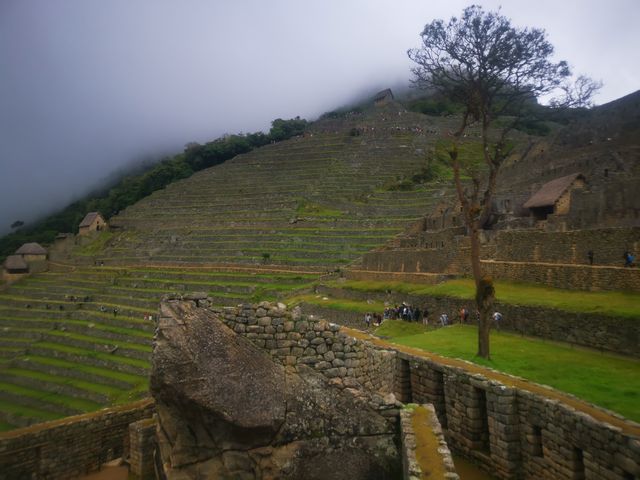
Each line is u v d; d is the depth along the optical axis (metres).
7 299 79.06
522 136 99.00
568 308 25.91
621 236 31.31
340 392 11.11
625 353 21.83
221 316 10.89
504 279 37.97
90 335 59.28
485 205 22.36
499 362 19.84
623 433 10.27
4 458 11.91
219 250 81.94
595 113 68.06
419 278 47.97
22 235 148.62
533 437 13.19
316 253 71.88
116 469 13.02
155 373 9.52
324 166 112.75
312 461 10.27
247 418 9.78
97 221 120.25
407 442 9.72
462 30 23.03
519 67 23.16
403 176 100.94
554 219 44.72
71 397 45.28
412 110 152.88
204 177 125.12
